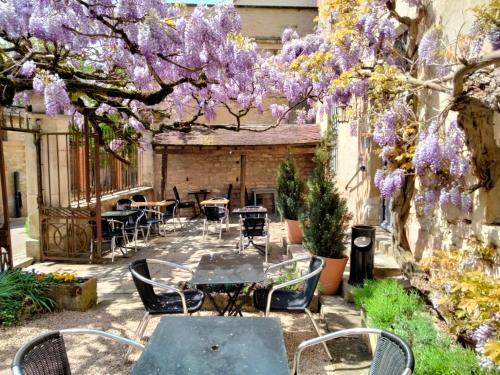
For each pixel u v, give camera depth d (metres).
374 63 4.50
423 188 3.99
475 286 2.37
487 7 2.68
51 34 3.85
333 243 4.60
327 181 4.82
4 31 4.02
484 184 3.08
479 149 3.00
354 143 7.30
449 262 3.09
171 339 2.15
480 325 2.36
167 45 4.07
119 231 7.44
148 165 12.24
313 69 5.36
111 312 4.50
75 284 4.56
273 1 13.55
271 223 10.84
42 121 6.83
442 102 3.77
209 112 6.41
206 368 1.83
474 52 2.93
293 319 4.23
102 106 6.68
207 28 4.21
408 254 4.28
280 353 1.98
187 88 5.98
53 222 6.97
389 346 2.04
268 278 5.07
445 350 2.52
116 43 4.60
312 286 3.50
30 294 4.41
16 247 8.45
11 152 13.79
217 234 9.51
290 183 7.43
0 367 3.29
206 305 4.41
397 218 4.42
